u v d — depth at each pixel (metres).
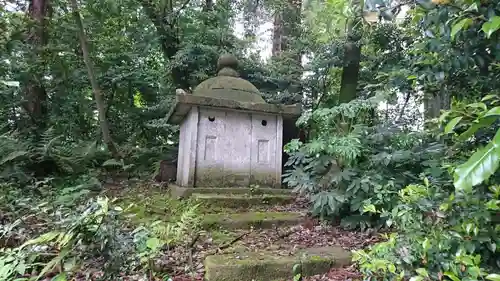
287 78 7.24
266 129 4.71
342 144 3.53
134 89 8.90
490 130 1.84
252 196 4.20
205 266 2.41
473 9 1.66
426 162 3.18
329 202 3.40
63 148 6.15
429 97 3.28
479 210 1.67
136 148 7.27
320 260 2.52
